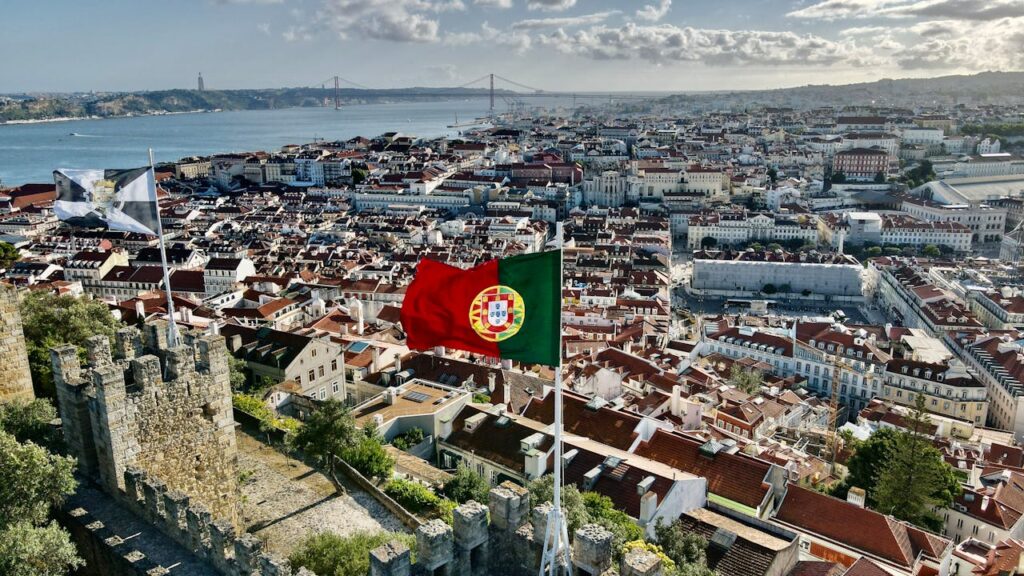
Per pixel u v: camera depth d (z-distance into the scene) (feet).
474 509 139.85
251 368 404.16
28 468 157.89
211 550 152.76
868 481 402.31
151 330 192.65
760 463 312.09
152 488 161.38
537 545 138.62
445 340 137.59
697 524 266.16
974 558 312.50
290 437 253.65
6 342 214.28
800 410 549.54
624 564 123.65
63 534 151.84
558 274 132.05
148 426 173.88
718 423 477.36
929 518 380.17
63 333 274.36
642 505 266.98
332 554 178.91
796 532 270.67
